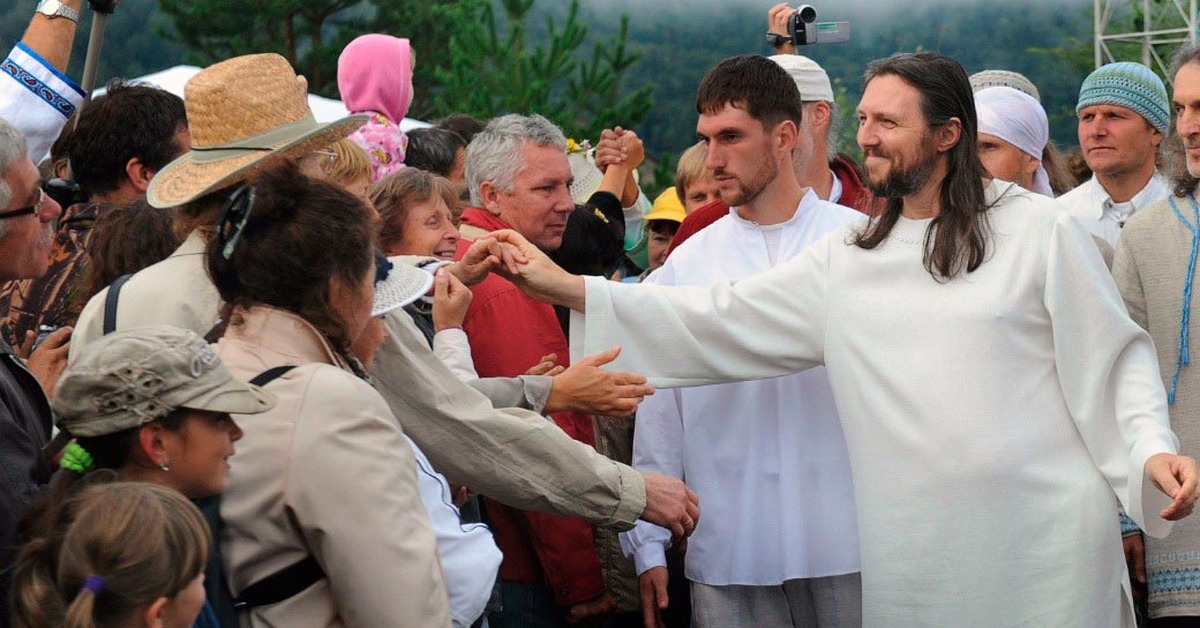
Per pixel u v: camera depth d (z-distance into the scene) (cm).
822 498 352
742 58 363
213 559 218
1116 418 309
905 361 316
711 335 339
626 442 416
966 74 321
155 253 288
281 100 272
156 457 207
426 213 375
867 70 326
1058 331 308
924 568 312
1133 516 305
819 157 439
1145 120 442
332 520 219
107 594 183
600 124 1509
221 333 235
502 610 360
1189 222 375
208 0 1725
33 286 329
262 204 230
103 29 395
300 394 222
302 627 224
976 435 308
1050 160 550
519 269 339
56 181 335
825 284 332
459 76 1521
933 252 315
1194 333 370
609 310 339
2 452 228
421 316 348
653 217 574
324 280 231
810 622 360
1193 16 1819
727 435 358
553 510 297
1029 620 309
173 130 340
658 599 375
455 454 286
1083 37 2627
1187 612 362
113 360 205
